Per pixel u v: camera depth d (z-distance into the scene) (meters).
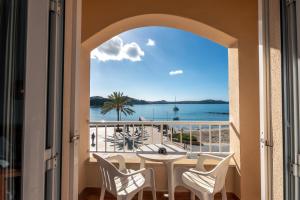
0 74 1.10
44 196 1.16
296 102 1.43
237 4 3.04
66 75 1.43
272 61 1.57
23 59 1.09
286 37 1.46
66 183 1.44
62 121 1.36
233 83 3.23
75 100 1.53
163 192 3.24
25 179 1.06
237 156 3.05
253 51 3.00
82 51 3.17
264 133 1.63
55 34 1.26
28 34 1.09
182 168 2.48
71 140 1.50
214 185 2.19
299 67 1.40
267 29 1.62
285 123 1.43
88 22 3.06
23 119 1.07
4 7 1.11
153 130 3.68
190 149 3.58
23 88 1.08
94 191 3.29
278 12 1.49
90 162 3.31
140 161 3.03
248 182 2.93
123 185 2.30
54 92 1.24
